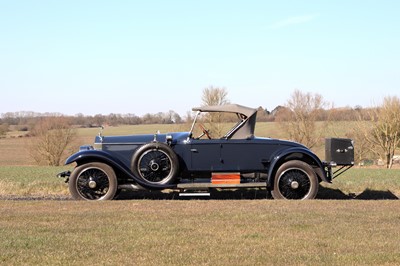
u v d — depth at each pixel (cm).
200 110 1132
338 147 1145
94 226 752
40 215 845
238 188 1177
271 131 4491
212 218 816
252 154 1122
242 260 571
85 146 1195
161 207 940
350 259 574
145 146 1095
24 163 4638
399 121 3788
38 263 562
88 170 1103
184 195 1102
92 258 580
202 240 664
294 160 1114
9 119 7262
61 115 4606
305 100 4369
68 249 618
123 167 1098
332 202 1013
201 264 557
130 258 580
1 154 5334
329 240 665
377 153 3922
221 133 1219
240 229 731
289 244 644
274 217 822
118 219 810
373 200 1061
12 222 787
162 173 1104
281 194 1105
